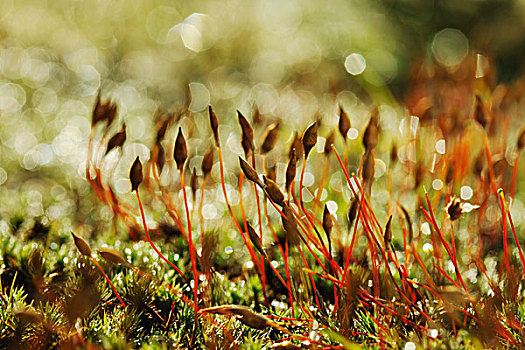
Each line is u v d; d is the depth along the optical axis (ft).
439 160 1.31
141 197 1.49
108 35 4.71
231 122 3.09
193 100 3.62
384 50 4.33
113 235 1.32
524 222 1.41
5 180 1.95
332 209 1.32
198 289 1.19
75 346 1.07
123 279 1.17
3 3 4.44
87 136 2.76
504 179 1.31
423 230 1.18
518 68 3.84
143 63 4.50
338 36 4.54
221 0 4.82
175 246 1.30
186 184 1.48
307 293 1.18
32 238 1.35
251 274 1.26
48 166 2.12
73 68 4.25
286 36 4.69
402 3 4.46
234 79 4.33
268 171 1.16
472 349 1.08
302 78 4.25
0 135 2.53
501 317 1.12
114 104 1.17
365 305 1.15
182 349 1.11
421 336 1.11
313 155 1.99
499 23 4.14
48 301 1.13
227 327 1.12
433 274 1.20
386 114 2.68
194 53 4.54
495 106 1.32
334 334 1.10
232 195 1.64
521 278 1.17
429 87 1.46
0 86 3.56
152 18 4.75
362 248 1.27
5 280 1.20
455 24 4.32
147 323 1.14
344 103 3.26
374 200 1.53
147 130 2.80
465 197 1.27
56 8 4.64
